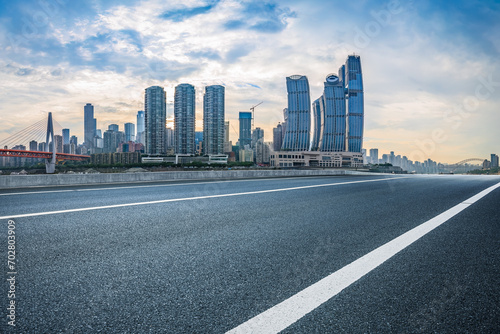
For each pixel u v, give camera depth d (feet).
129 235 11.27
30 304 5.58
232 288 6.40
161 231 11.96
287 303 5.68
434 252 9.05
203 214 15.90
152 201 21.03
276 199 22.40
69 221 13.82
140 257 8.59
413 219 14.60
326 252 9.12
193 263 8.08
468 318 5.09
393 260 8.29
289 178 56.03
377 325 4.87
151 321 5.02
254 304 5.65
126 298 5.89
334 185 36.45
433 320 5.03
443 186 34.68
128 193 26.66
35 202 20.38
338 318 5.11
